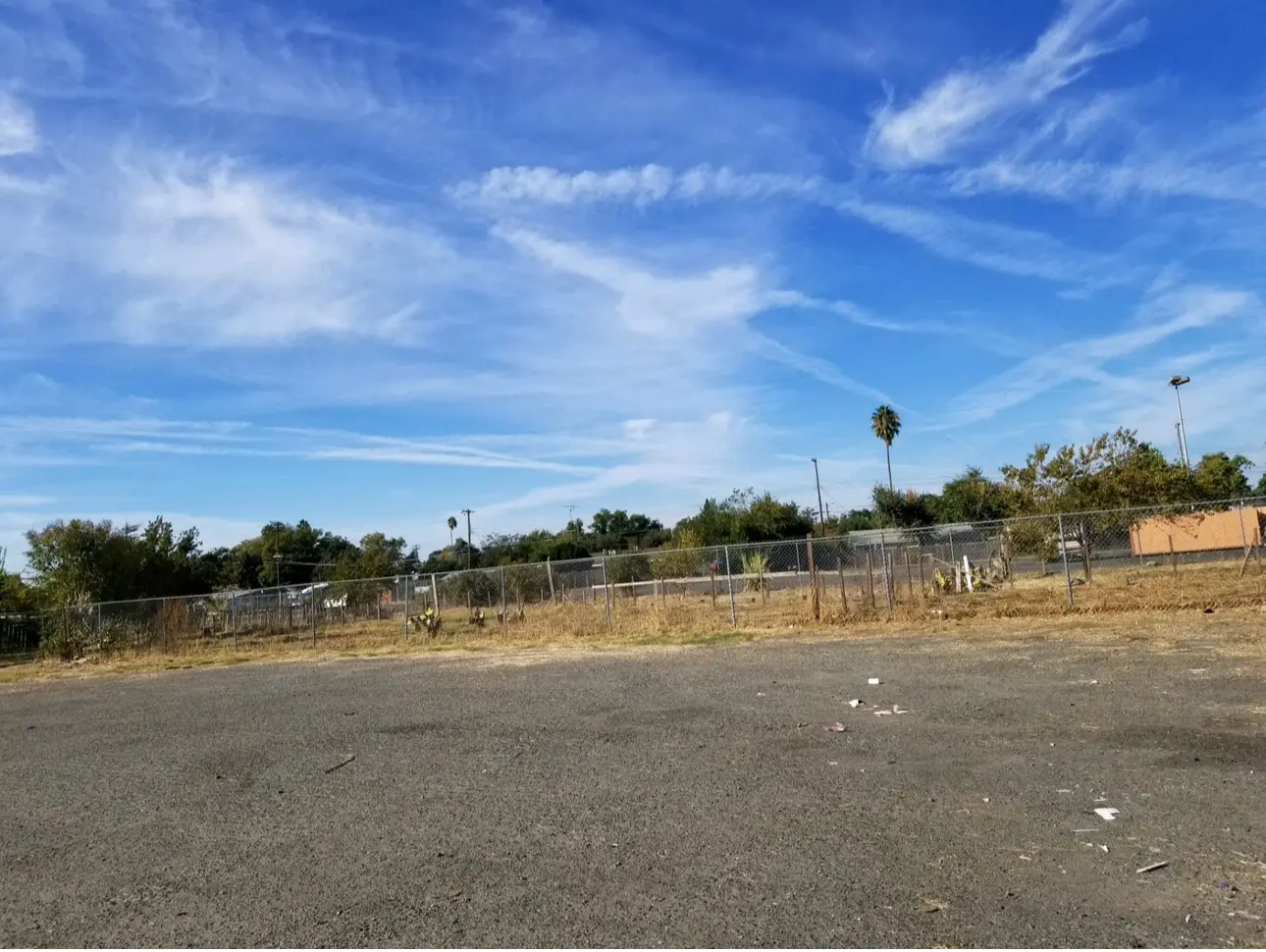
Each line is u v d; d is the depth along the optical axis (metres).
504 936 4.16
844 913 4.14
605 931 4.13
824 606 19.98
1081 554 24.97
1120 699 8.48
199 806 7.11
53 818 7.09
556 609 25.33
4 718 13.73
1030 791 5.81
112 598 31.84
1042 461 25.47
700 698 10.40
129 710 13.64
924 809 5.61
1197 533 26.77
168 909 4.86
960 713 8.41
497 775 7.34
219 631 28.03
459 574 24.84
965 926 3.92
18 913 4.96
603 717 9.61
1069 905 4.08
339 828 6.16
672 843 5.31
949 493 52.34
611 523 95.75
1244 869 4.36
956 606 18.34
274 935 4.38
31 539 31.81
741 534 49.12
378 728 10.06
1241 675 9.20
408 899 4.73
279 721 11.16
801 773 6.67
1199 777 5.84
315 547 91.12
